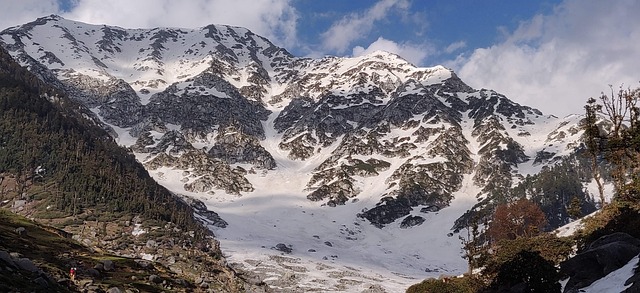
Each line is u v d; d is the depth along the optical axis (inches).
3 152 6348.4
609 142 3002.0
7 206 5516.7
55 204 5551.2
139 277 2573.8
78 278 2167.8
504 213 4874.5
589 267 2130.9
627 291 1665.8
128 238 4968.0
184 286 2755.9
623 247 2066.9
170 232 5369.1
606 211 2837.1
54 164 6348.4
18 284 1658.5
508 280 2314.2
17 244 2487.7
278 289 5137.8
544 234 3292.3
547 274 2209.6
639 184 2785.4
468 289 2657.5
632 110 3024.1
